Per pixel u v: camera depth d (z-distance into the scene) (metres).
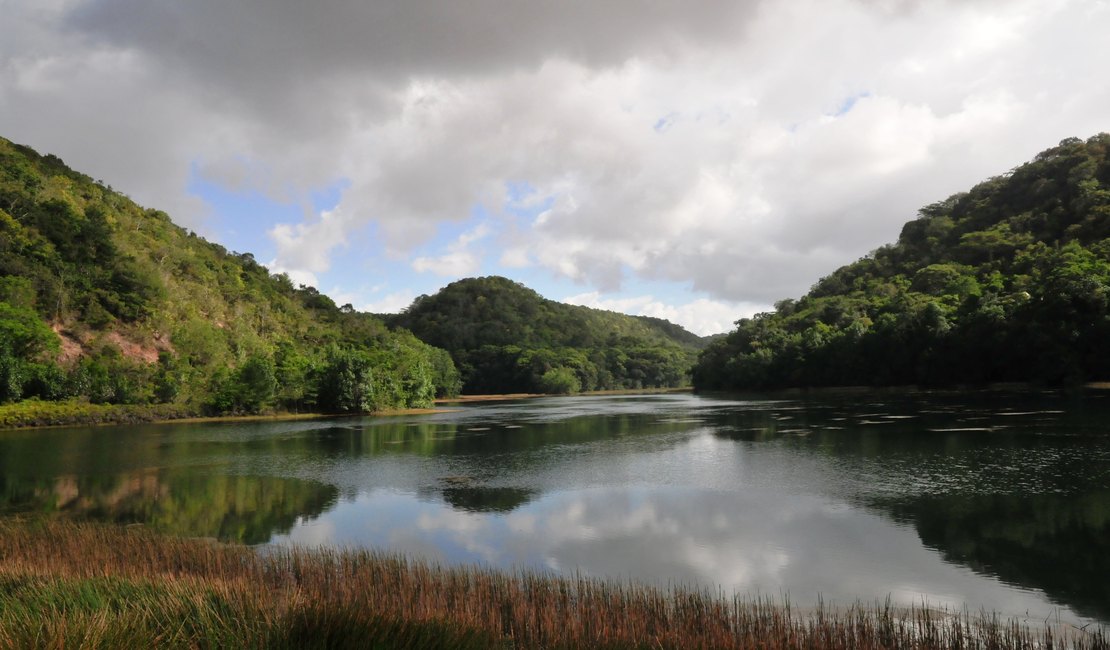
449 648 9.60
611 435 51.19
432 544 20.22
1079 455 32.12
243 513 25.05
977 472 28.89
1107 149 124.31
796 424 53.44
